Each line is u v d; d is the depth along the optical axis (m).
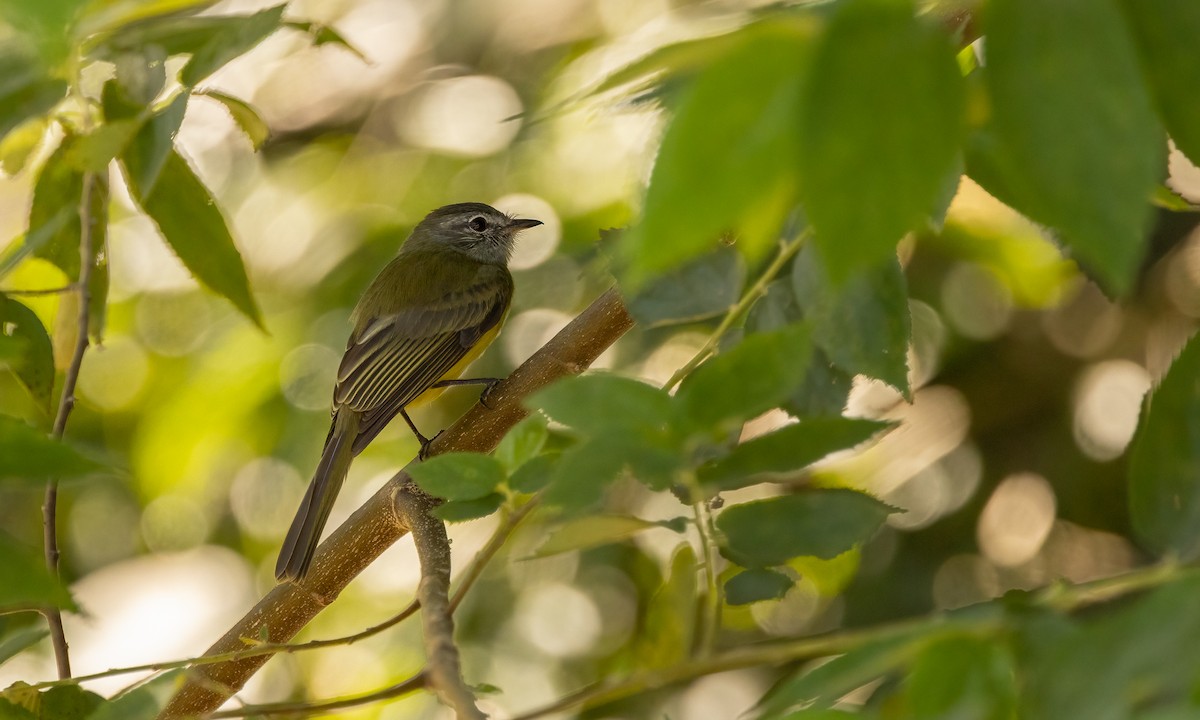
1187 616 2.22
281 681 10.76
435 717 9.80
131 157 5.64
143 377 11.74
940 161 2.13
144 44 5.52
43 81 4.76
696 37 2.35
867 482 10.94
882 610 10.52
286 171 12.16
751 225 2.29
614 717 10.13
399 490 6.04
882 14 2.14
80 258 6.68
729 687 10.44
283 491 11.50
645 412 2.97
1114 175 2.09
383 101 12.64
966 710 2.47
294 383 11.20
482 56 12.91
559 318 11.25
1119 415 11.02
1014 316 11.34
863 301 4.71
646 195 2.21
